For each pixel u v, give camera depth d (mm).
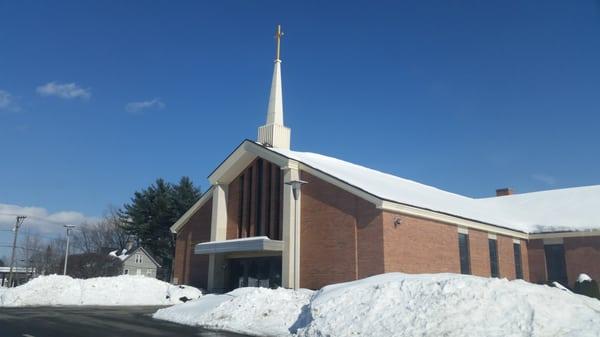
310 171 27641
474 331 11672
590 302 13328
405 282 14266
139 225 58031
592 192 42375
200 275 33031
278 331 14945
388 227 24516
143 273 67500
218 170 32000
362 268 24562
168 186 59188
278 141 33094
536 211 41062
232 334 14562
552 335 11148
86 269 54656
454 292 13086
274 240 28234
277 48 35188
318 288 25859
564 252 35562
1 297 26000
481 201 47062
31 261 82250
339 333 12992
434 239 27469
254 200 30766
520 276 35500
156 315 19766
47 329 14539
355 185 25578
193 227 34625
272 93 34312
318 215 26844
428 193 36469
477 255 30969
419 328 12219
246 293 18672
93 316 19016
